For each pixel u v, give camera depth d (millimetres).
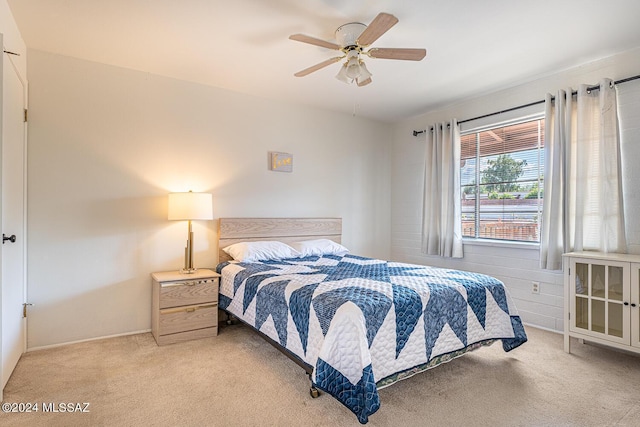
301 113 4141
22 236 2512
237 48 2729
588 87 2902
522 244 3416
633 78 2691
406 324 1967
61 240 2791
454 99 3914
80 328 2867
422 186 4516
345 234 4535
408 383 2166
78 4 2141
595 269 2545
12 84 2219
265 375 2264
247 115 3744
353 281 2326
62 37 2541
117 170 3033
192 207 3020
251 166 3775
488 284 2463
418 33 2488
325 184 4344
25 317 2609
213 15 2275
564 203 3031
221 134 3578
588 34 2502
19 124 2418
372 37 2135
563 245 3043
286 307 2199
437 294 2152
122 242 3053
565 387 2119
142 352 2643
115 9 2201
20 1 2096
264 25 2402
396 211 4875
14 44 2301
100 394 2010
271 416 1799
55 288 2766
